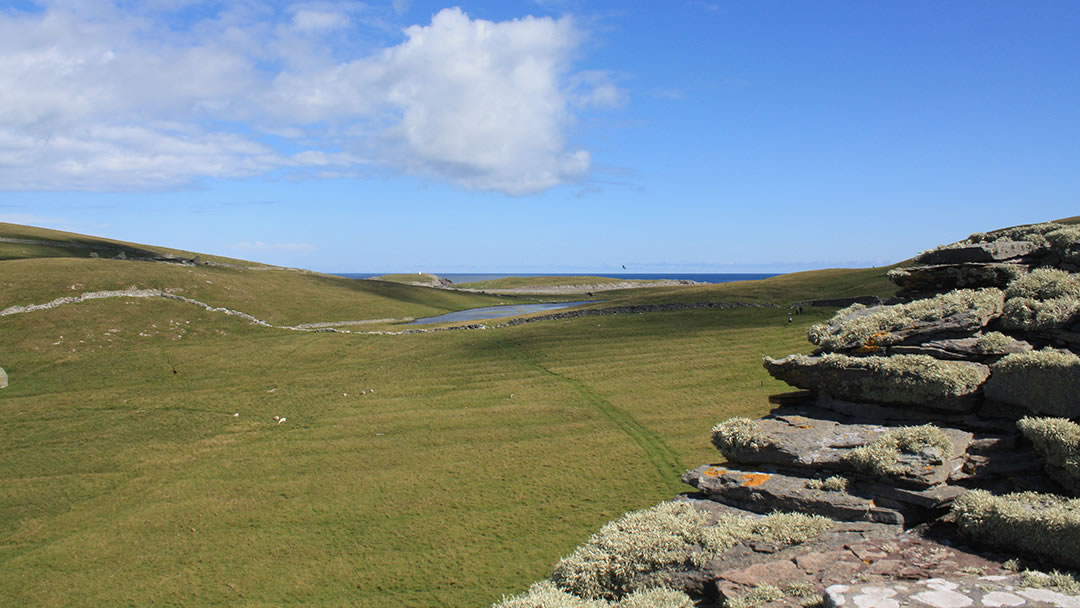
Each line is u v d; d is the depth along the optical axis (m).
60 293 96.00
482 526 31.78
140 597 27.66
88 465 44.84
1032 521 11.77
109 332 85.69
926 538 13.29
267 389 64.38
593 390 55.84
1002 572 11.45
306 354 80.44
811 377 19.00
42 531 35.19
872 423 17.30
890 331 18.92
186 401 60.50
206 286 121.25
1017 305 17.80
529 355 72.94
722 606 12.61
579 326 89.94
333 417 53.53
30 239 172.62
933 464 14.44
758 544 14.36
